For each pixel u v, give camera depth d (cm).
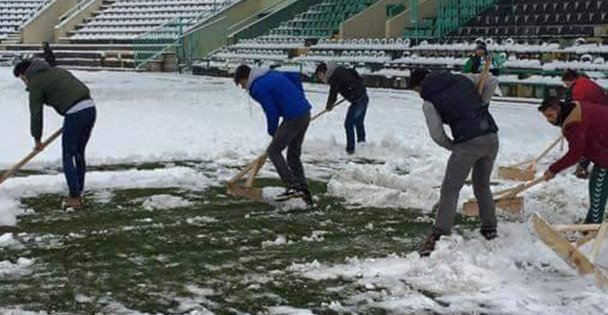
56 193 813
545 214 711
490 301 486
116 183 863
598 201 633
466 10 2202
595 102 797
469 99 577
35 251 602
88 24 3306
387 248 608
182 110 1559
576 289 505
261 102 734
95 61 3045
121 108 1580
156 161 1022
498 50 1897
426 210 743
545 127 1330
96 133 1227
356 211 739
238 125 1338
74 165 743
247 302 489
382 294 500
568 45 1836
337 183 841
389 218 710
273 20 2873
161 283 526
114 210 740
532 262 561
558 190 803
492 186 850
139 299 495
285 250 604
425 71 583
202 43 2917
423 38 2172
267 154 752
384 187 816
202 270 554
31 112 718
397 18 2328
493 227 613
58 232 659
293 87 745
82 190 763
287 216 717
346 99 1066
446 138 576
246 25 2969
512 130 1296
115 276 541
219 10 2980
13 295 502
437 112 575
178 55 2914
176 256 589
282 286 518
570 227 543
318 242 627
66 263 572
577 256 527
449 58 1970
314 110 1546
